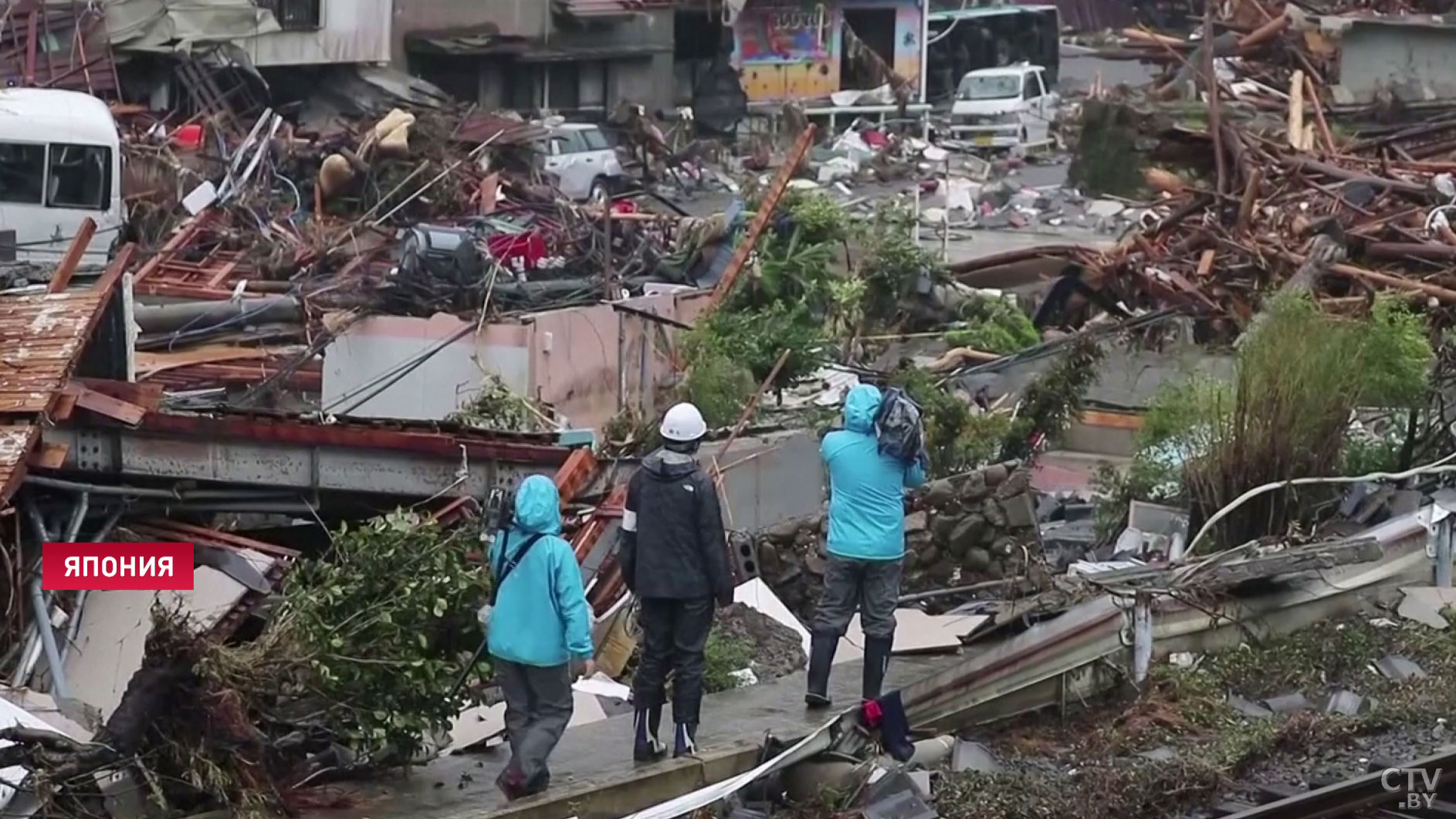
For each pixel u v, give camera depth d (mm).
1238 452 16125
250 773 9758
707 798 10328
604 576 14195
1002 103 54844
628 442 19469
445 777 10703
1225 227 29531
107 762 9383
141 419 13422
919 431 11711
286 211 38281
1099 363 22031
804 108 57906
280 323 25953
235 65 46969
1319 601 14602
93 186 31656
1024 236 40375
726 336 22609
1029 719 12680
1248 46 44469
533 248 31906
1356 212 28734
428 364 21859
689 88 58562
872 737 11422
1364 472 17297
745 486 17125
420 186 39562
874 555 11688
